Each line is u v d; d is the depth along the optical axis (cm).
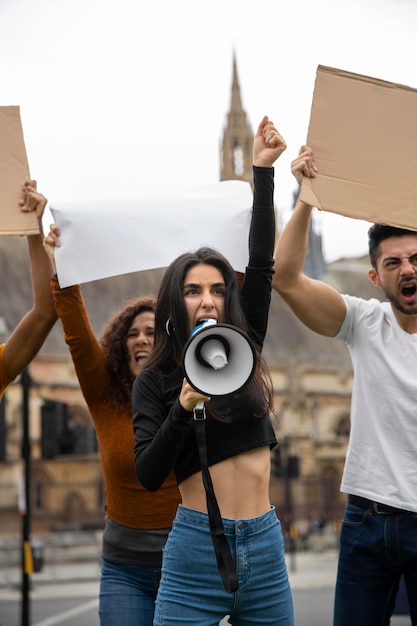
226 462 466
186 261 479
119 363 647
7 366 640
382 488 555
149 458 441
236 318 476
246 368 417
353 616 568
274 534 470
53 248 602
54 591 4200
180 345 473
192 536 462
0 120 583
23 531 2367
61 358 9412
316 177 559
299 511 10262
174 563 464
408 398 557
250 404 469
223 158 12712
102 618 613
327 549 8188
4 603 3534
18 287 9869
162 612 462
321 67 560
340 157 559
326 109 559
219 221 602
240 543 459
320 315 590
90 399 641
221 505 463
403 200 558
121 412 632
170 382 479
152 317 654
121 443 620
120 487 617
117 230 598
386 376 566
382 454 559
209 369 420
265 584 464
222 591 459
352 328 593
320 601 3184
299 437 10562
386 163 559
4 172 582
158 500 612
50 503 9000
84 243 598
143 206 607
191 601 459
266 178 521
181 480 472
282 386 10694
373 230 586
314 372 10956
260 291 511
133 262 595
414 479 550
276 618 468
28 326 634
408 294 573
